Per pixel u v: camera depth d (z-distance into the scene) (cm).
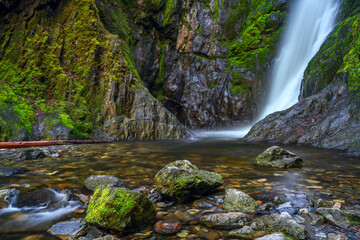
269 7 1972
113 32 1488
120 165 502
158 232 215
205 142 1012
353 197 301
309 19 1770
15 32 1100
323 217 234
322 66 1088
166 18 1823
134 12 1697
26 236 209
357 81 812
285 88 1803
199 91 1962
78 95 1074
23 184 353
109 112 1113
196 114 1942
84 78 1132
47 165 493
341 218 228
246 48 1992
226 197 283
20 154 555
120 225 210
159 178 309
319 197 302
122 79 1198
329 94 927
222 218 233
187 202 294
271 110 1830
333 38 1157
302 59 1719
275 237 180
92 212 230
